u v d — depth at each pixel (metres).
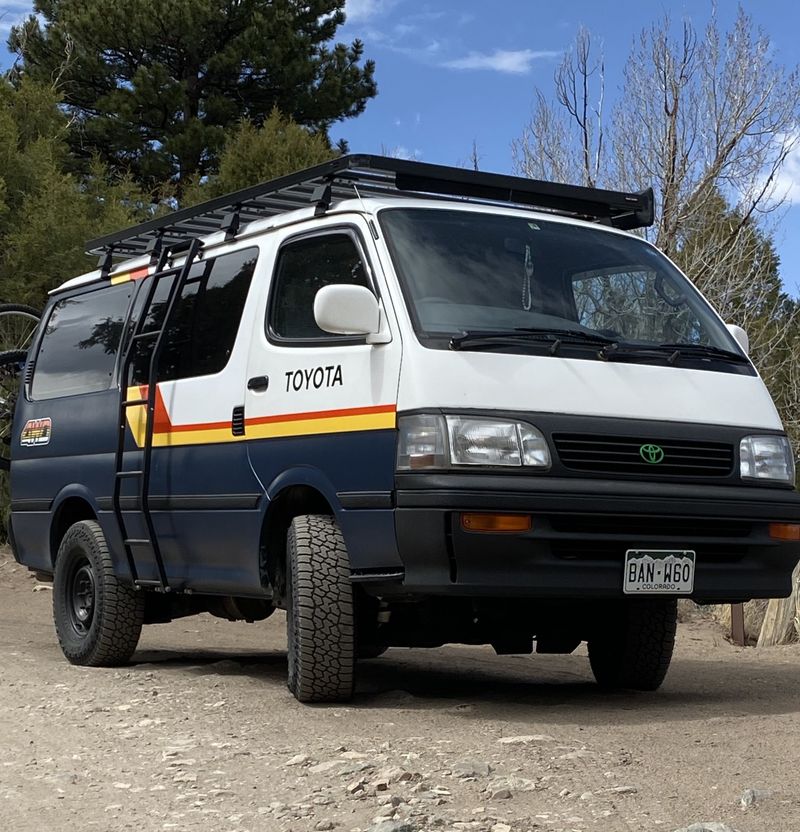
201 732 5.94
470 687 7.98
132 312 8.77
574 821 4.24
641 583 6.29
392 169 7.06
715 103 17.98
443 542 5.98
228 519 7.31
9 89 21.27
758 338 17.42
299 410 6.79
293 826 4.30
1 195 17.28
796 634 11.34
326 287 6.37
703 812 4.34
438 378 6.17
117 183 26.75
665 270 7.58
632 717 6.39
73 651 8.77
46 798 4.80
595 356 6.56
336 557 6.57
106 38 30.91
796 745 5.44
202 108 32.06
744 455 6.61
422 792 4.62
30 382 9.89
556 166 19.09
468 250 6.90
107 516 8.51
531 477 6.10
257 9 32.00
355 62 33.91
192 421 7.67
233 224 7.88
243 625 12.42
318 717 6.26
